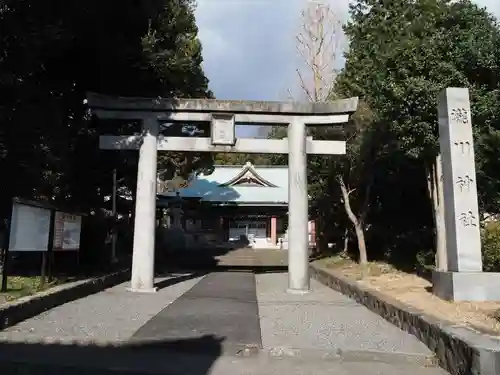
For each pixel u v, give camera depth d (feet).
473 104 41.45
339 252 84.94
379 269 56.65
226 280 61.36
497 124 43.29
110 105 45.50
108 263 56.49
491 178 46.11
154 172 46.01
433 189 45.70
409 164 55.26
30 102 40.65
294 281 46.47
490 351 18.58
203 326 28.40
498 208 48.21
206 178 130.82
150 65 48.21
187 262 100.42
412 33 46.65
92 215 56.03
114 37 43.70
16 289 32.83
